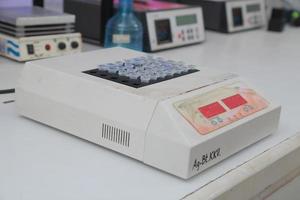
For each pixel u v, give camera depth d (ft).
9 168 2.11
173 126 2.11
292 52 5.57
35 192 1.92
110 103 2.32
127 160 2.28
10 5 4.78
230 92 2.56
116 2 5.16
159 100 2.19
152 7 5.19
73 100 2.45
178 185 2.08
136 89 2.32
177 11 5.23
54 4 5.25
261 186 2.46
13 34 4.11
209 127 2.23
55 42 4.26
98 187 2.01
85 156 2.30
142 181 2.09
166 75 2.58
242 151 2.50
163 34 5.07
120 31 4.67
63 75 2.51
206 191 2.05
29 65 2.67
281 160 2.57
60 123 2.54
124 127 2.25
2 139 2.42
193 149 2.07
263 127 2.65
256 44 5.92
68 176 2.08
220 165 2.31
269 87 3.92
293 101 3.56
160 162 2.16
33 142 2.41
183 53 5.08
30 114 2.69
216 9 6.41
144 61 2.82
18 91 2.71
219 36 6.27
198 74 2.71
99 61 2.78
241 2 6.61
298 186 3.01
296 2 7.70
